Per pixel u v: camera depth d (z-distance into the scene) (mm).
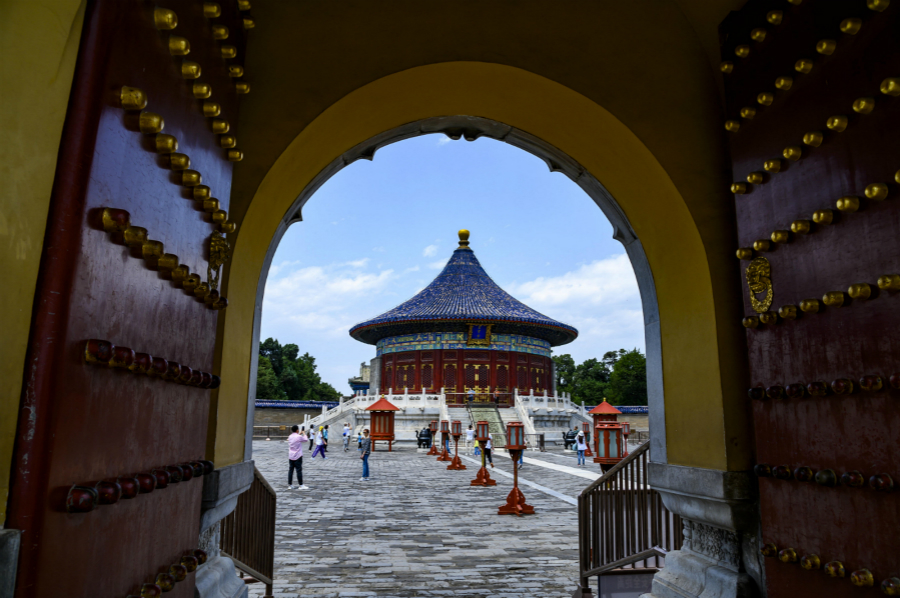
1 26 1650
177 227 2580
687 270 4785
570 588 7438
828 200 3172
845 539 2988
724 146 4770
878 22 2857
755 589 4160
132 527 2191
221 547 5676
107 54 1850
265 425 48312
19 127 1662
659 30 4859
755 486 4129
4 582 1463
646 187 4945
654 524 6004
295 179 4750
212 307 3145
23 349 1604
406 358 47875
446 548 9734
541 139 5543
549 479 20734
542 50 4656
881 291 2758
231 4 3512
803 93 3424
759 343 3820
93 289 1822
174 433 2672
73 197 1704
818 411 3225
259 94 4324
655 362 5305
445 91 4930
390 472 22750
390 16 4586
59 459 1653
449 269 52625
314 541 10227
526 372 47594
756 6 4020
